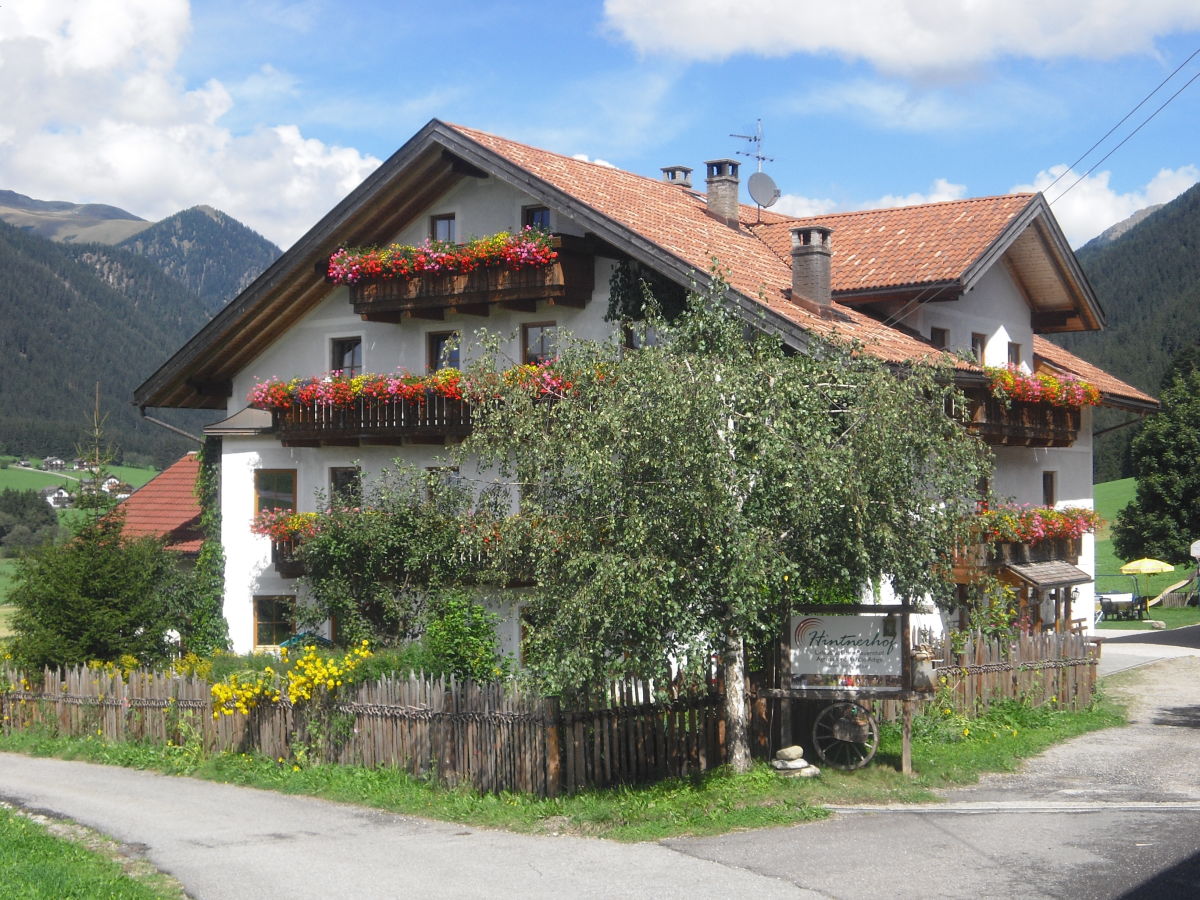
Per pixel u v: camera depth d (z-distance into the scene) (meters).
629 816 12.91
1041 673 18.95
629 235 21.39
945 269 23.48
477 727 14.70
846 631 14.40
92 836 13.09
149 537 23.25
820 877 10.53
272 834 13.02
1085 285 28.05
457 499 21.67
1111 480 92.88
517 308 23.52
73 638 21.09
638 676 13.71
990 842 11.50
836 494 13.04
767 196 28.41
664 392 12.84
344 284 25.19
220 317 26.78
